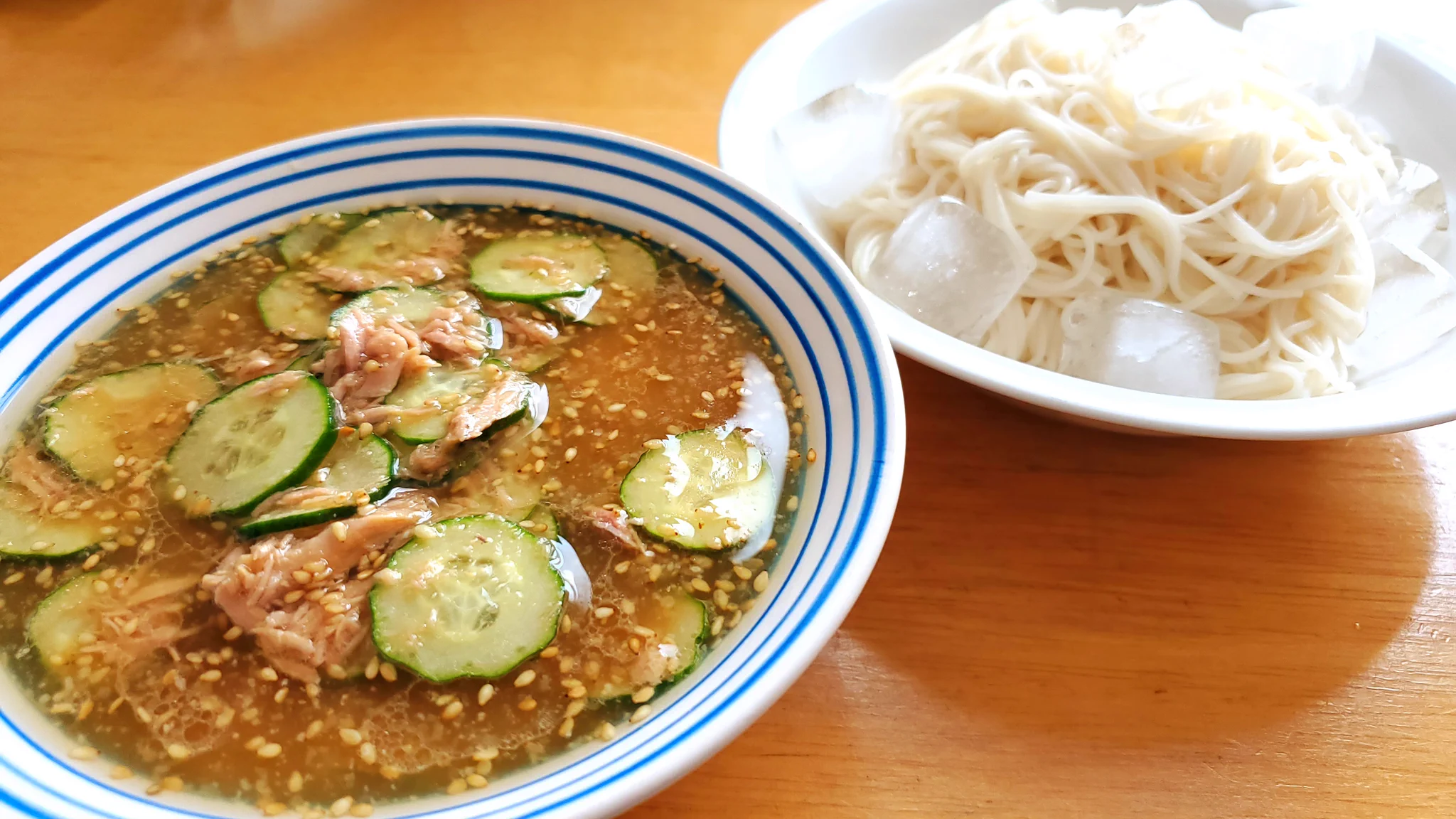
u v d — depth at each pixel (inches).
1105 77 16.6
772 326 13.6
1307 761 12.0
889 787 11.9
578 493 12.6
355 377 13.2
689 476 12.6
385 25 20.7
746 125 16.3
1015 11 18.1
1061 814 11.7
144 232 13.9
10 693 11.4
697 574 12.1
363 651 11.7
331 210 14.8
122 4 21.1
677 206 14.3
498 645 11.6
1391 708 12.3
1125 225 16.5
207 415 12.9
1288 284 16.1
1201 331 15.1
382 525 12.1
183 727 11.3
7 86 18.8
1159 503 13.8
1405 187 16.6
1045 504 13.8
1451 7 19.5
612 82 19.4
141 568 12.1
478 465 12.8
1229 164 16.1
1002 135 16.7
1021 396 13.0
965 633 12.8
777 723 12.2
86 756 11.1
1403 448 14.4
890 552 13.4
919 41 19.3
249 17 20.8
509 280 14.2
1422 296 15.1
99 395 13.1
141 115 18.3
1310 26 17.4
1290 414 12.9
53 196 16.7
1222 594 13.1
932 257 15.6
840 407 12.4
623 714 11.3
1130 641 12.8
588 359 13.6
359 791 11.0
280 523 12.1
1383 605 13.0
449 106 18.8
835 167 16.7
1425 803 11.7
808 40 18.1
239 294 14.1
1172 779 11.9
